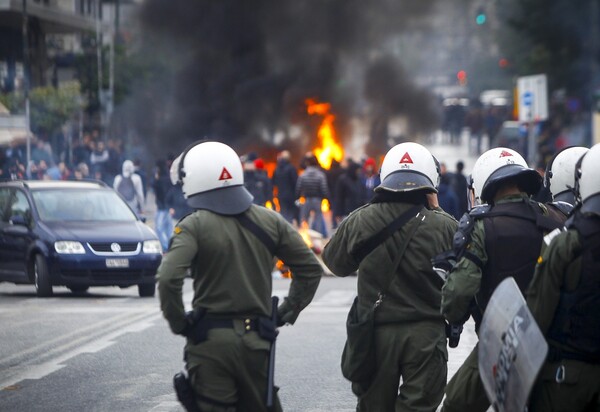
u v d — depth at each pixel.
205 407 13.74
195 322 13.82
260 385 13.89
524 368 11.63
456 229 15.95
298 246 14.28
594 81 109.62
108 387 22.80
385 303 15.82
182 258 13.66
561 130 108.44
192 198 14.05
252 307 13.87
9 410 20.52
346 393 22.03
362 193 64.19
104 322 32.97
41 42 108.06
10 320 33.53
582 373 12.27
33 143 77.12
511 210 14.29
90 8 124.50
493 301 12.60
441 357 15.84
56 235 40.00
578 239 12.27
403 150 16.14
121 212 42.84
